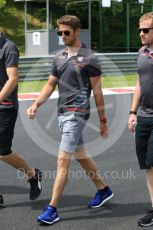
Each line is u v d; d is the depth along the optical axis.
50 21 29.61
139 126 4.86
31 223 4.95
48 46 24.48
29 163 7.41
